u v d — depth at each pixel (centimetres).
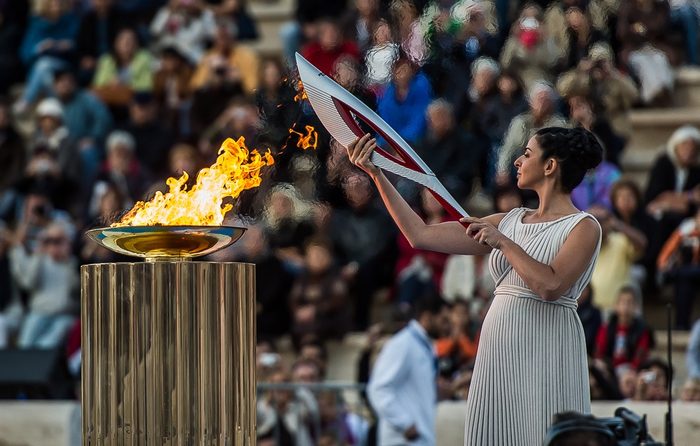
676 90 3234
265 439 2194
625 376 2130
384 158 1176
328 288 2717
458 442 2041
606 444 905
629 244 2611
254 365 1086
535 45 2939
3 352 2348
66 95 3372
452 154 2928
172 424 1054
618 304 2342
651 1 3098
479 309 2595
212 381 1061
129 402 1059
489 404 1145
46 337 2848
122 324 1059
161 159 3269
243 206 2798
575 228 1120
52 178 3169
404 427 2020
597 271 2606
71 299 2889
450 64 3020
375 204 2880
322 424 2212
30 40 3700
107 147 3300
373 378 2053
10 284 2906
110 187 2955
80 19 3716
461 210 1166
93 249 2903
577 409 1132
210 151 3006
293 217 2827
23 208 3042
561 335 1134
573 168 1145
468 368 2298
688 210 2772
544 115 2858
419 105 3014
